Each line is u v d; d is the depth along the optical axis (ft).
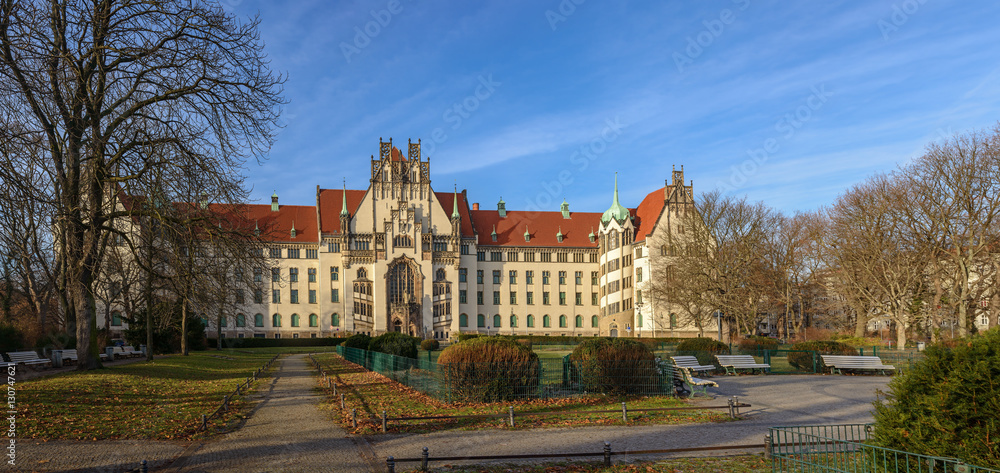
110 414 67.82
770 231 263.90
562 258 422.00
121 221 117.39
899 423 33.99
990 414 30.58
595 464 47.47
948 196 197.77
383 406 77.30
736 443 55.11
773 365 141.49
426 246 383.24
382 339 148.87
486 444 54.65
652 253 338.34
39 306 158.40
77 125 89.71
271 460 48.34
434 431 60.75
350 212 384.88
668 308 319.88
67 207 83.15
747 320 254.88
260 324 367.04
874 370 127.24
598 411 70.13
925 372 33.86
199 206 100.83
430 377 87.97
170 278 104.94
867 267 220.23
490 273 412.16
